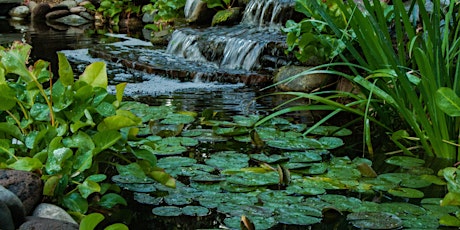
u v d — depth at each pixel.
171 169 3.27
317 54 5.21
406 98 3.87
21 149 2.87
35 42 8.69
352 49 3.94
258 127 4.13
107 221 2.62
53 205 2.48
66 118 2.79
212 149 3.65
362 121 4.37
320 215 2.66
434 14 3.38
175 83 5.86
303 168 3.31
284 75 5.52
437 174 3.25
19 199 2.30
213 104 4.88
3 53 2.89
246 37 6.65
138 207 2.77
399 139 3.90
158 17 10.05
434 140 3.55
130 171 2.77
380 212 2.70
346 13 3.94
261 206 2.77
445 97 3.16
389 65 3.79
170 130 3.94
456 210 2.74
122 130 2.90
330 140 3.85
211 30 7.51
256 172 3.22
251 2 7.86
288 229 2.53
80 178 2.73
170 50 7.47
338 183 3.08
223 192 2.95
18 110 3.01
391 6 5.09
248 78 5.78
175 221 2.61
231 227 2.53
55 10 12.37
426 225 2.57
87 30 10.43
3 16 12.94
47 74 2.96
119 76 6.20
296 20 7.14
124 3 11.55
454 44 3.66
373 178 3.17
